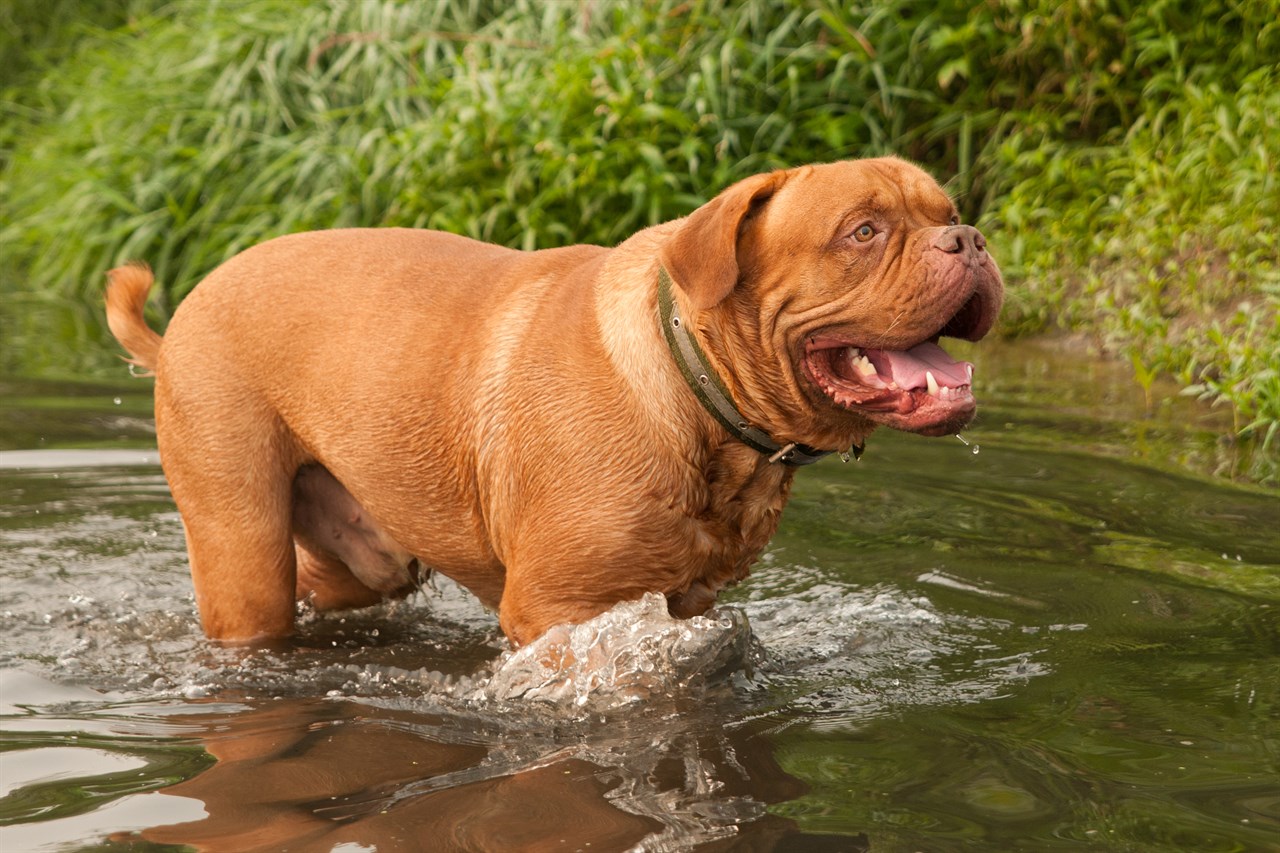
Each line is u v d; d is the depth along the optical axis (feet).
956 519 17.92
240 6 42.37
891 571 16.17
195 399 14.67
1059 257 29.43
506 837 9.64
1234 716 11.53
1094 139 32.42
